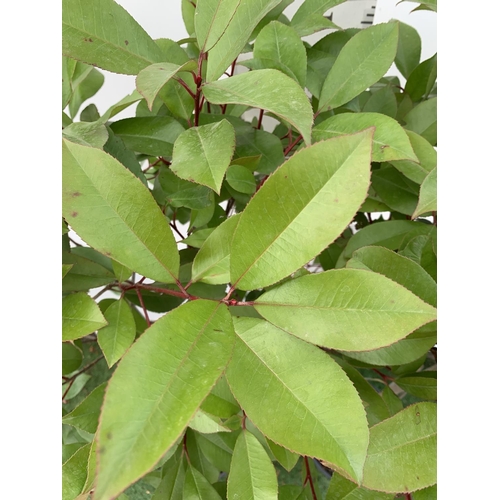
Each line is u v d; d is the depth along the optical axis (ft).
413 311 1.28
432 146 1.91
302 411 1.26
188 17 2.36
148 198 1.43
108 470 0.98
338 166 1.24
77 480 1.55
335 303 1.35
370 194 2.24
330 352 2.09
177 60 2.04
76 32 1.61
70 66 2.08
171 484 1.99
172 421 1.05
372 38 1.95
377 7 2.52
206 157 1.46
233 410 1.70
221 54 1.63
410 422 1.51
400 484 1.46
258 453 1.67
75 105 2.51
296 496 1.91
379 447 1.49
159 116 2.00
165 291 1.76
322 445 1.21
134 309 2.39
